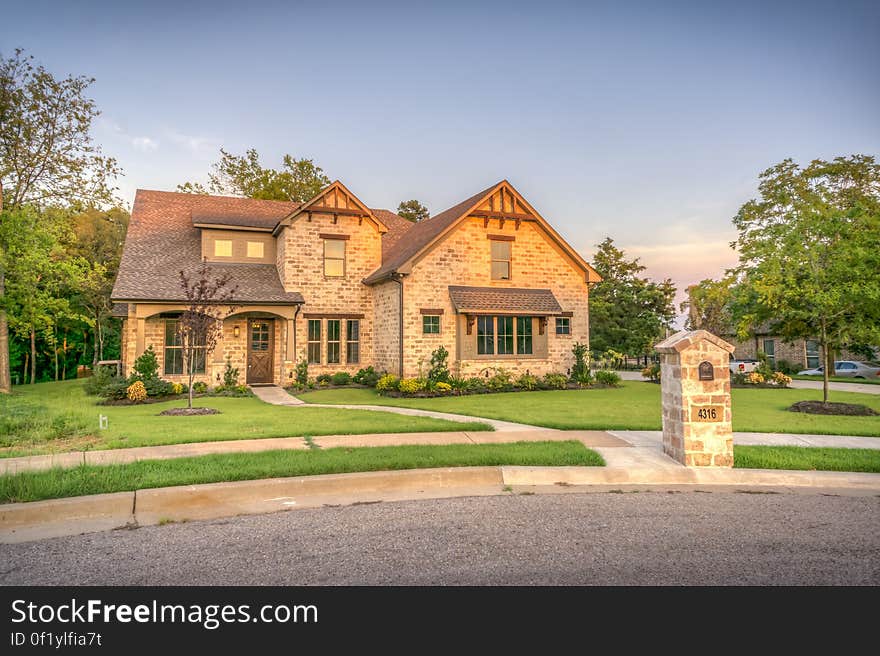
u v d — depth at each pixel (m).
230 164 37.69
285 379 20.59
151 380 17.09
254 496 6.34
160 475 6.60
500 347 20.97
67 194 23.17
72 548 4.84
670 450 8.18
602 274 37.44
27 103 21.66
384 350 21.34
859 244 13.25
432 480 7.02
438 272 20.50
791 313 14.05
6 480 6.11
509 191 21.70
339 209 22.14
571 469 7.39
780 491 6.88
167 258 21.27
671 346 8.00
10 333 30.30
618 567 4.48
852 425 11.42
